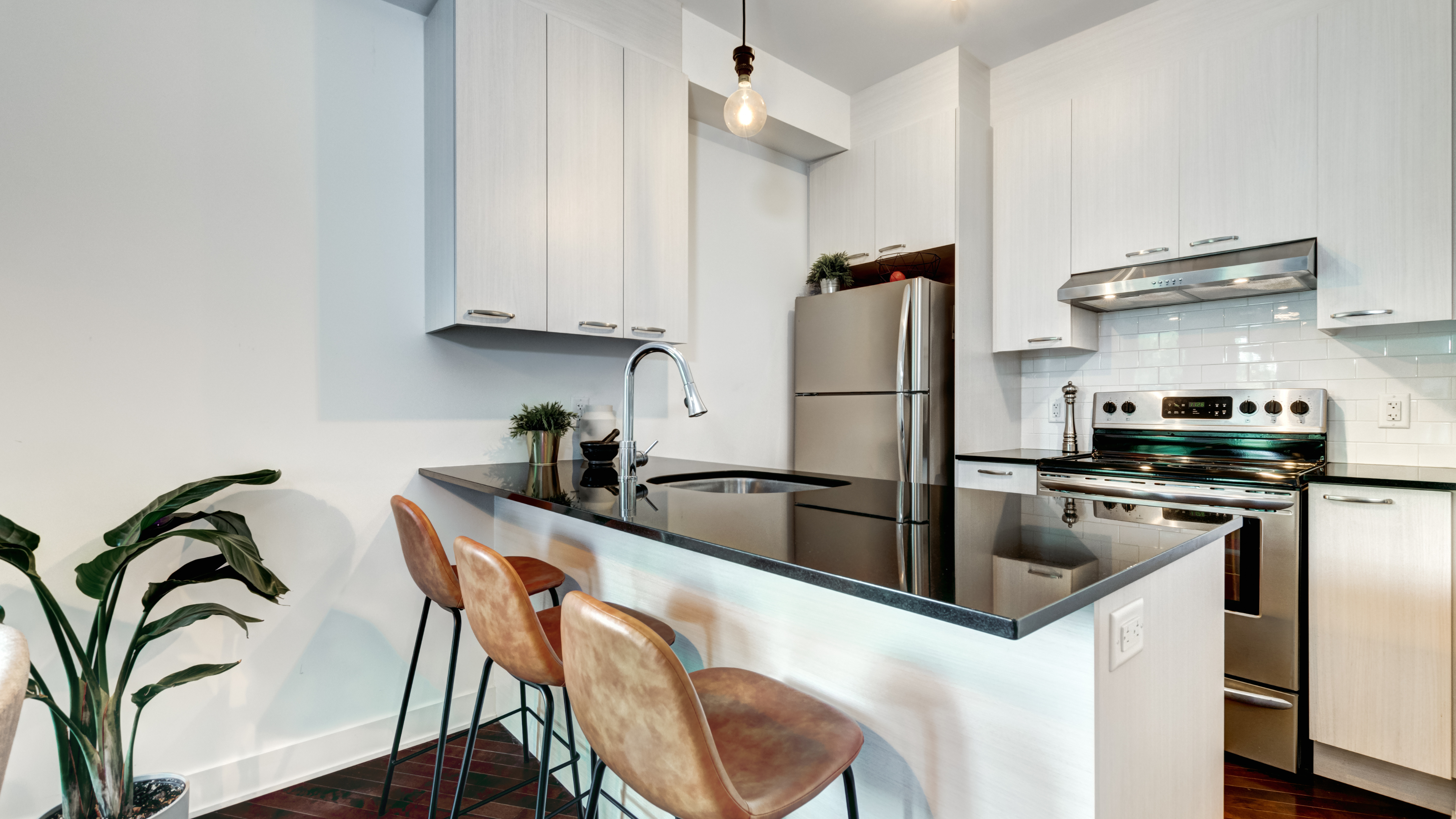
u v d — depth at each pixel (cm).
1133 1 275
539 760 220
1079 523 135
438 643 238
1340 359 254
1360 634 202
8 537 141
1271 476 215
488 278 213
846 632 120
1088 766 91
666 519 141
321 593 213
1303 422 252
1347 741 204
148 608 161
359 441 220
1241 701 219
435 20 225
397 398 228
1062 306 298
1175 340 296
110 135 180
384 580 226
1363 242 226
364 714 222
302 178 210
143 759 185
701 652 148
